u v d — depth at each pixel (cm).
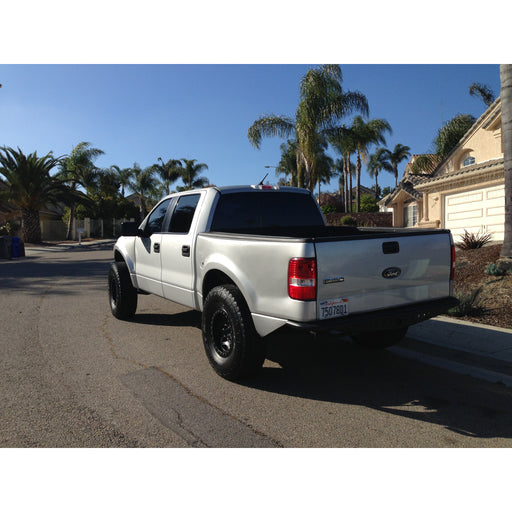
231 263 423
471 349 502
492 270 805
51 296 909
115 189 5094
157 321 676
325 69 2181
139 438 319
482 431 333
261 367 426
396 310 394
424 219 1909
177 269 527
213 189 512
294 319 358
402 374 450
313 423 344
